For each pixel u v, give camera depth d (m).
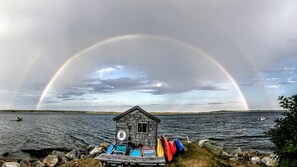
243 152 38.44
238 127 116.50
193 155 31.42
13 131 99.62
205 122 163.50
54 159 34.72
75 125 140.62
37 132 96.44
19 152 51.88
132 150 29.22
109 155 25.95
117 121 31.58
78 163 30.06
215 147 33.50
